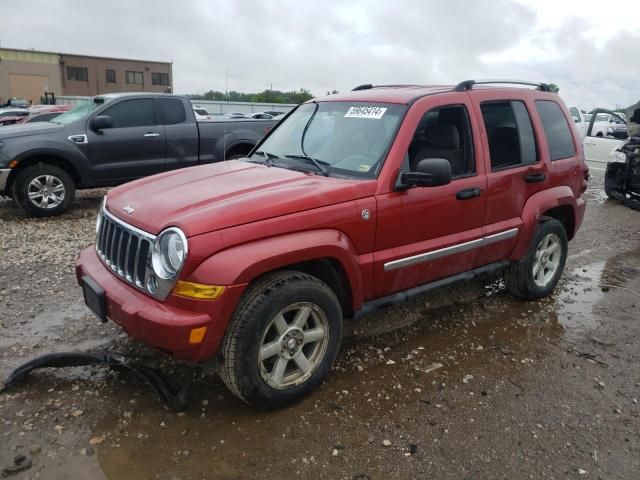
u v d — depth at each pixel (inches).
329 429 122.0
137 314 115.8
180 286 112.7
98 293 127.1
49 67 2362.2
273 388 124.5
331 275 136.8
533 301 201.5
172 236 113.3
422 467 110.7
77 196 396.2
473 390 139.8
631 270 244.4
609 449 118.3
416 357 156.2
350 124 159.0
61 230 289.9
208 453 113.0
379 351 158.9
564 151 201.2
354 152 150.5
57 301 189.0
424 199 148.3
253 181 140.1
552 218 195.9
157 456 111.6
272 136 183.2
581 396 138.9
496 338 170.2
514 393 139.1
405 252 147.3
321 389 137.6
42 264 228.2
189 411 127.0
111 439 116.3
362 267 138.6
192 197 128.8
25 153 307.6
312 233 126.3
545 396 138.2
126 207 132.9
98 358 136.6
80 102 370.9
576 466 112.5
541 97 195.3
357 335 168.6
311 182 137.1
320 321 132.0
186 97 368.2
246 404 130.3
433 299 199.5
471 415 128.9
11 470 105.7
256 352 119.4
